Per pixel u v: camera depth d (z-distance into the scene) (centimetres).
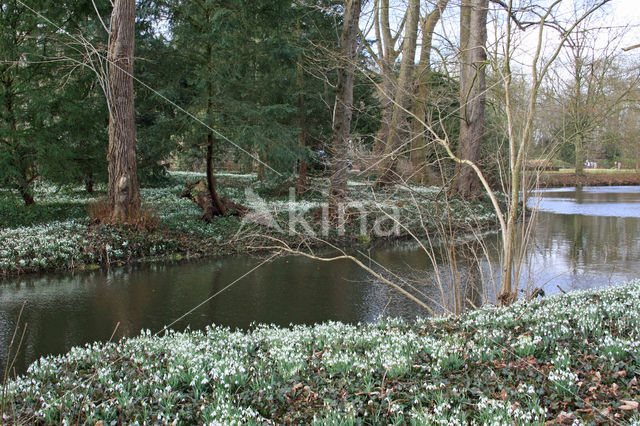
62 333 711
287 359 487
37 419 379
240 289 978
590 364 439
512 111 863
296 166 2084
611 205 2711
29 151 1448
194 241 1381
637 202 2898
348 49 1528
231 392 436
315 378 458
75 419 382
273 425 369
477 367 460
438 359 460
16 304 861
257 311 830
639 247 1446
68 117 1468
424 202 914
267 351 554
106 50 1360
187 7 1445
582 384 405
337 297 923
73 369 493
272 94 1845
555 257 1300
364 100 1930
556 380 401
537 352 485
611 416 350
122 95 1293
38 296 916
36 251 1139
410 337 546
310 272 1142
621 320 538
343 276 1100
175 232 1413
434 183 1021
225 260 1275
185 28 1453
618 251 1384
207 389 447
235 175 3347
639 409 358
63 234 1252
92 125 1547
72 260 1152
